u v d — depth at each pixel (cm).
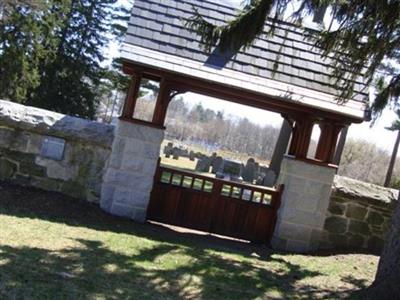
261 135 4744
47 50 2898
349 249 952
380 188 996
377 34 700
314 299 576
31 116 913
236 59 924
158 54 882
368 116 880
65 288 450
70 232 694
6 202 806
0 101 923
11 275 455
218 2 999
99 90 3366
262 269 699
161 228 888
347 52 760
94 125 936
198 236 895
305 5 709
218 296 524
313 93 913
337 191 962
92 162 929
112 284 492
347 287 654
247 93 888
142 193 898
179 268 608
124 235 745
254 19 725
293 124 998
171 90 906
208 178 942
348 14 698
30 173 920
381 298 576
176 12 952
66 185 927
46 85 3053
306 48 984
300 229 922
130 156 893
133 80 890
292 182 921
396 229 588
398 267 576
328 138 943
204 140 4859
